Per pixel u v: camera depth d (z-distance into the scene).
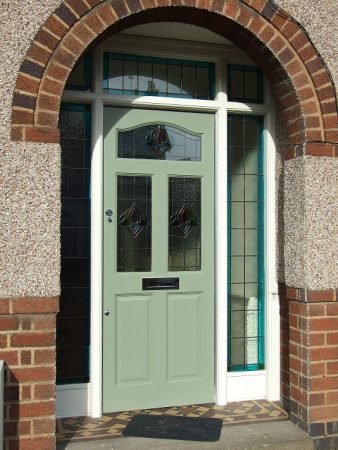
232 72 4.76
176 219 4.58
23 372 3.46
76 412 4.28
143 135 4.54
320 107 4.05
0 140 3.45
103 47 4.39
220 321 4.56
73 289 4.34
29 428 3.46
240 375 4.66
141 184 4.52
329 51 4.07
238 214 4.75
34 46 3.53
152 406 4.46
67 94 4.28
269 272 4.66
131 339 4.44
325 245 4.00
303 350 4.02
